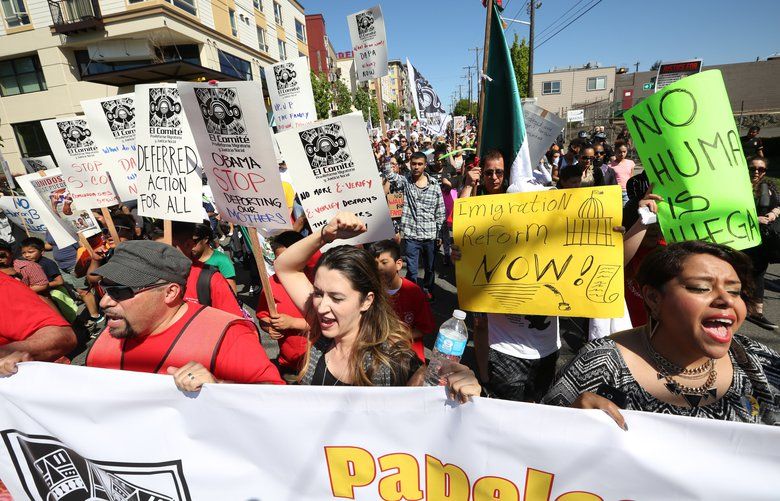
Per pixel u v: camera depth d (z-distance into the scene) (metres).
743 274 1.23
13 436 1.68
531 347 2.34
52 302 4.28
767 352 1.31
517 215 2.03
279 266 1.92
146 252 1.67
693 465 1.13
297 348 2.66
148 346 1.73
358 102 34.34
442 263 6.96
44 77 17.94
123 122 3.47
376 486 1.45
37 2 16.39
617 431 1.18
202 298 2.60
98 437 1.58
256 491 1.54
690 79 1.86
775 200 3.87
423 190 5.09
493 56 2.99
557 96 42.97
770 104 38.38
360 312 1.67
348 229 1.78
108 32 15.98
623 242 1.96
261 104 1.98
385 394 1.37
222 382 1.61
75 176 3.60
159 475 1.58
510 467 1.29
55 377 1.59
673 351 1.29
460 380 1.30
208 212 7.71
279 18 26.16
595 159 9.07
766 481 1.09
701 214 1.88
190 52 17.98
